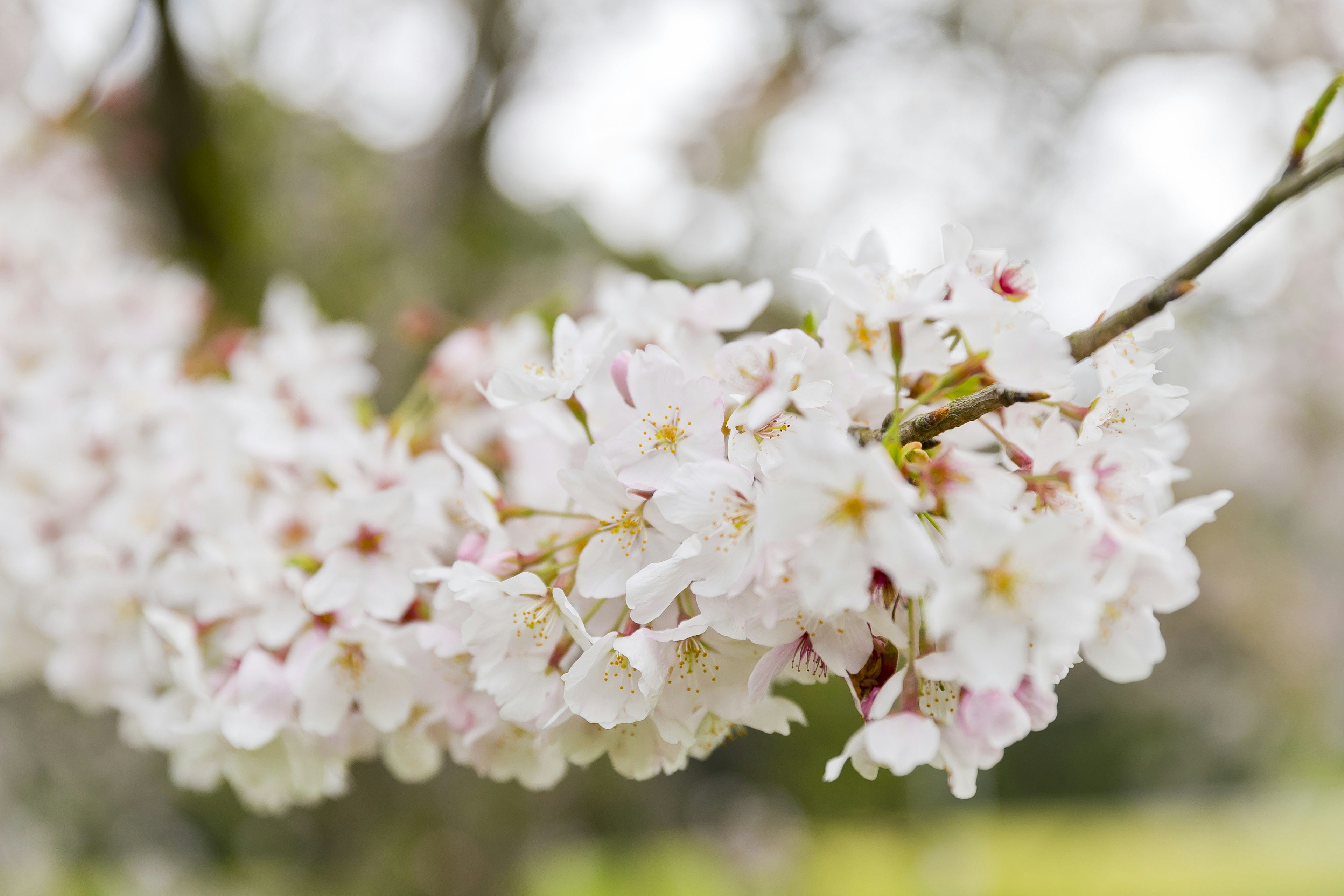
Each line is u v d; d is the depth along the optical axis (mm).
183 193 1274
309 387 661
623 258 1733
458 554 553
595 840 3150
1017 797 5484
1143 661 500
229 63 1386
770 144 1845
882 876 3670
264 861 2352
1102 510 493
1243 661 3361
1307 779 5285
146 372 667
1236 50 1684
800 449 488
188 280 844
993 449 577
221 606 591
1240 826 4770
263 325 1319
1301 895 3359
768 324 1541
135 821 2318
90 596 624
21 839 1995
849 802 4055
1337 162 484
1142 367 521
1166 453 551
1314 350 2223
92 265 842
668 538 520
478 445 638
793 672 523
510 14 1521
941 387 511
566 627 531
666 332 566
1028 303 523
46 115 1158
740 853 3730
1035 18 1762
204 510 618
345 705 565
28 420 683
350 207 1514
